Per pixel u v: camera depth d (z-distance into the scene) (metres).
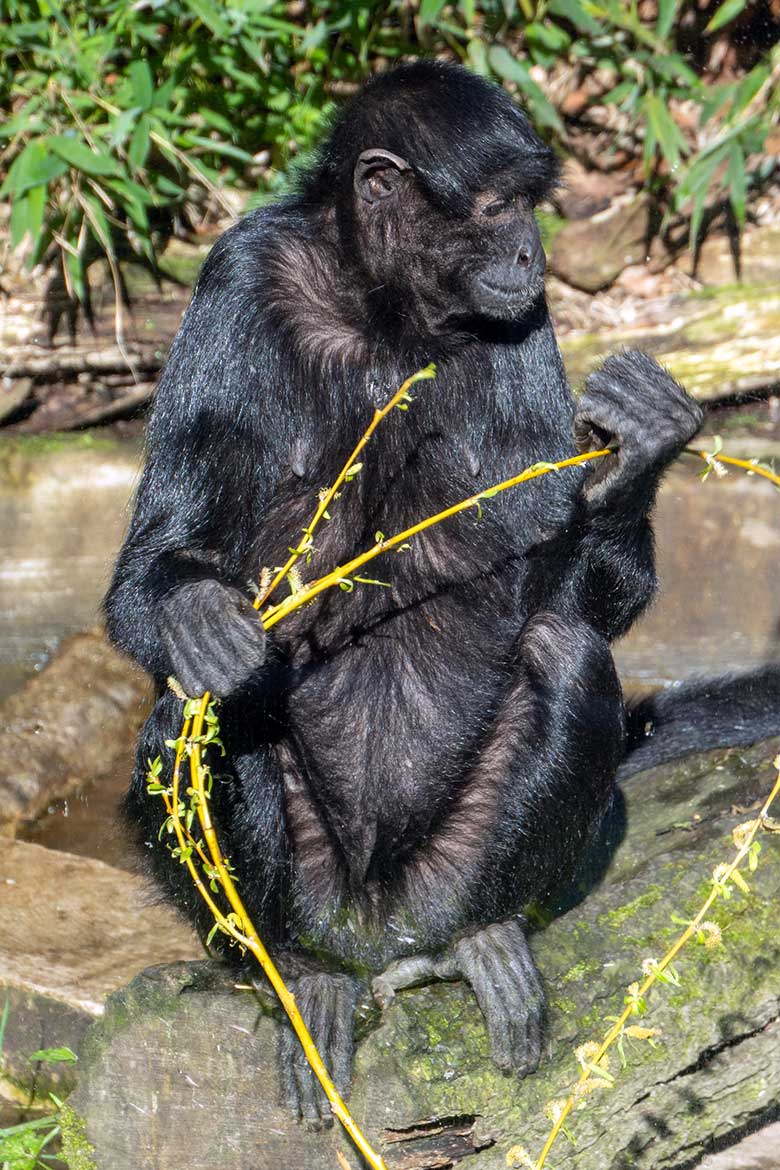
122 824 9.34
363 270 8.95
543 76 21.55
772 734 11.01
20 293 19.92
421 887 8.92
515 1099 7.30
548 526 9.18
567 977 7.73
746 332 19.17
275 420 8.88
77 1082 8.09
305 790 8.91
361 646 8.91
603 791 8.70
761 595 15.41
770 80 20.22
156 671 8.45
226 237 9.14
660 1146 7.88
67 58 18.52
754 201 21.17
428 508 8.92
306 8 20.69
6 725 13.93
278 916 8.48
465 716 8.98
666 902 8.30
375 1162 6.34
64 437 18.22
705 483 15.81
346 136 9.10
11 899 10.06
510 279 8.81
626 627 9.35
